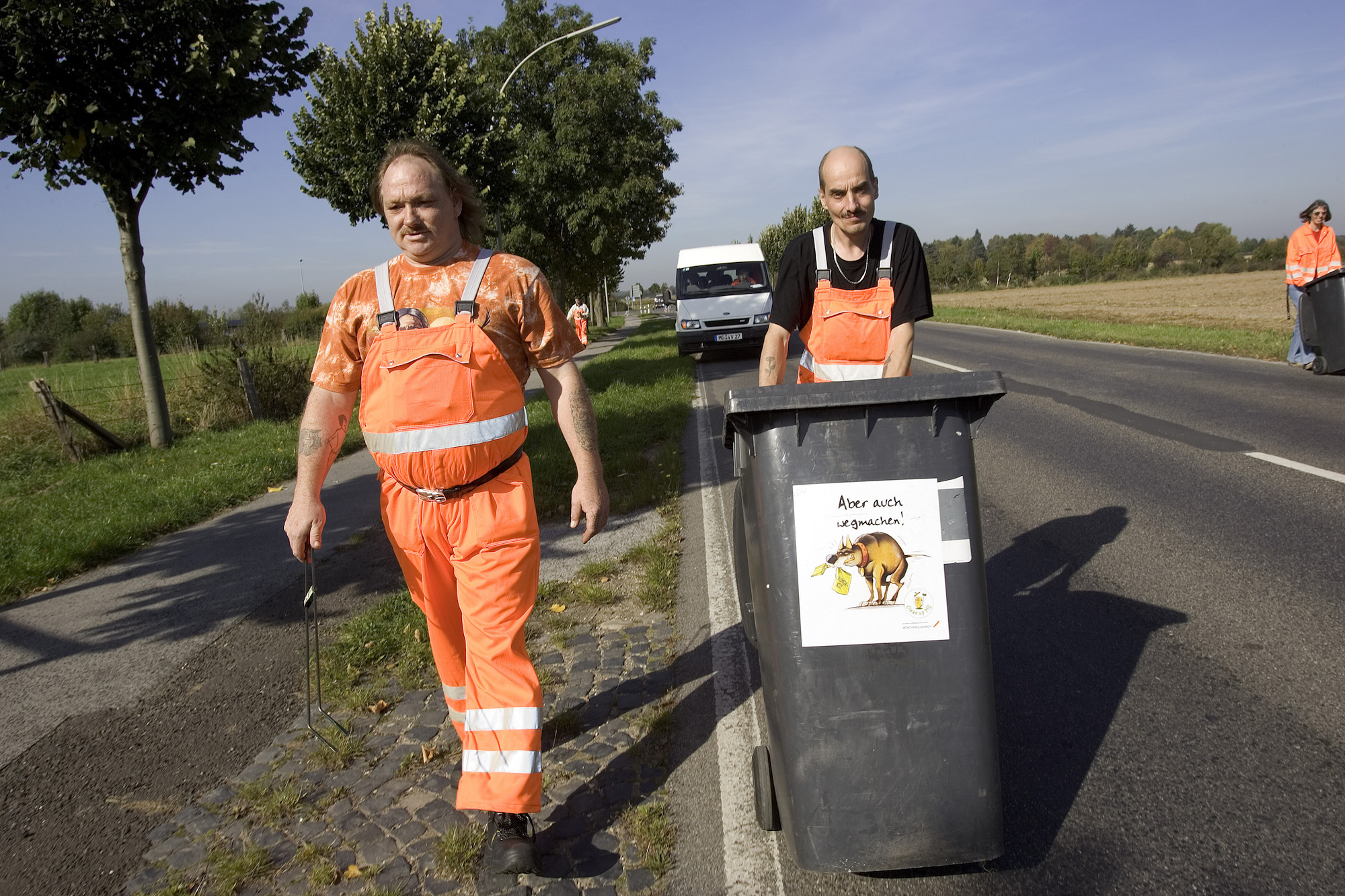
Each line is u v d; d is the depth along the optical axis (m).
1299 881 2.16
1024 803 2.57
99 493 7.93
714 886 2.28
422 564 2.48
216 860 2.53
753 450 2.14
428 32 12.93
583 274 38.56
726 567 4.73
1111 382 10.85
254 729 3.33
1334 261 10.51
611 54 27.86
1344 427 7.19
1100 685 3.23
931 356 15.45
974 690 2.09
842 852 2.11
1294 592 3.91
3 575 5.37
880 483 2.08
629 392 12.50
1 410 13.45
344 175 12.56
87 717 3.55
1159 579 4.20
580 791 2.73
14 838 2.71
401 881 2.36
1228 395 9.17
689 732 3.04
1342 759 2.66
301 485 2.50
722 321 17.64
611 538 5.47
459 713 2.74
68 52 8.34
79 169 9.13
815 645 2.08
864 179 2.79
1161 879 2.21
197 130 9.13
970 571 2.09
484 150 13.12
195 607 4.84
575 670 3.59
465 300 2.36
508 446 2.39
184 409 12.67
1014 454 7.23
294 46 10.01
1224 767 2.67
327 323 2.48
